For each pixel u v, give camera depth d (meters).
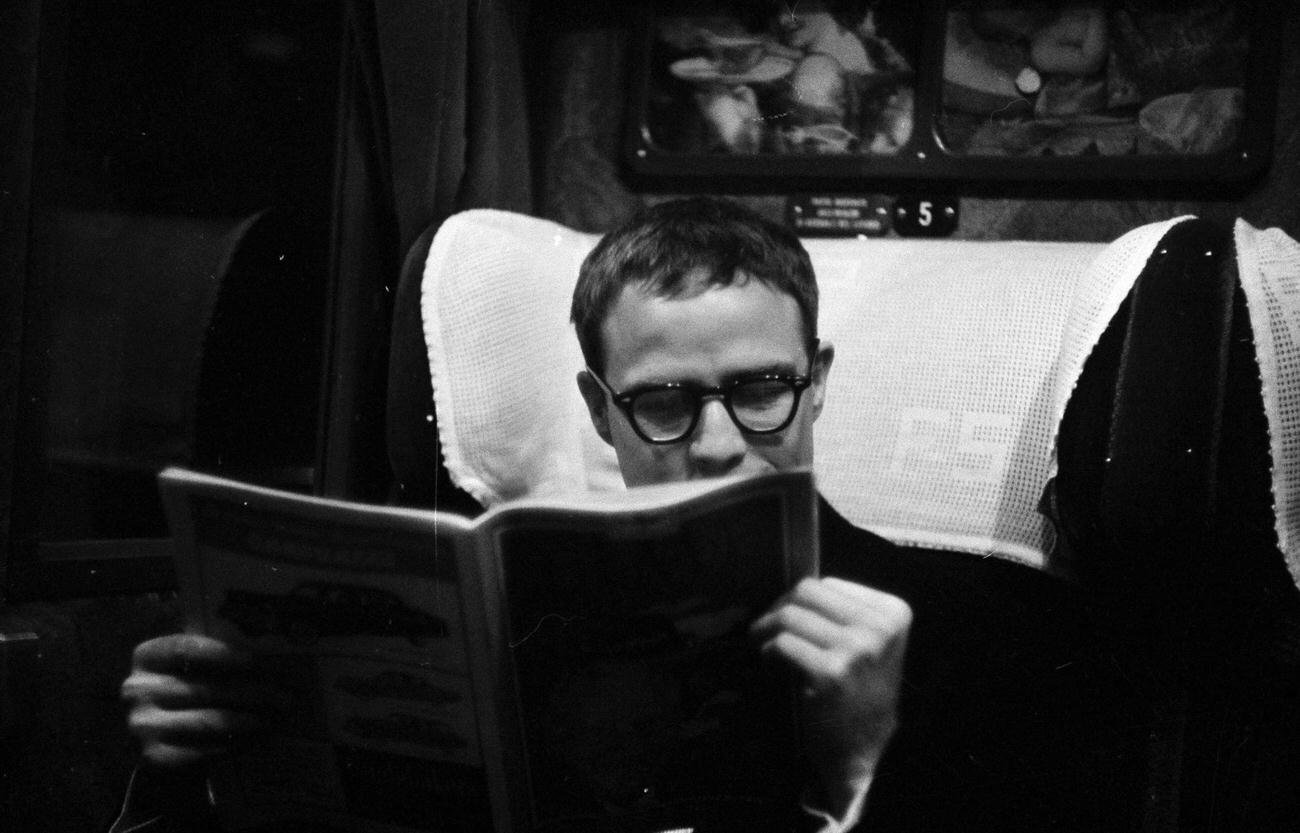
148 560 1.22
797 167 1.72
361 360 1.53
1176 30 1.57
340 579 0.79
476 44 1.56
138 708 0.85
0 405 1.07
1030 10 1.62
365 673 0.80
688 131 1.76
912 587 0.96
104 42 1.19
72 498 1.16
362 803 0.83
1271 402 0.95
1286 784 1.05
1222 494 0.96
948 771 0.88
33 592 1.09
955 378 1.20
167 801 0.89
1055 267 1.21
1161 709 1.04
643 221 0.95
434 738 0.79
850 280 1.31
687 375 0.88
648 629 0.77
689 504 0.75
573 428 1.29
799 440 0.91
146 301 1.29
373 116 1.46
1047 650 0.99
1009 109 1.64
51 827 1.06
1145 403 0.97
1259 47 1.54
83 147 1.17
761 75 1.73
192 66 1.33
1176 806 1.02
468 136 1.58
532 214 1.84
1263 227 1.58
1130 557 0.99
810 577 0.79
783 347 0.90
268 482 1.46
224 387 1.39
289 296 1.49
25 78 1.07
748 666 0.78
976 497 1.15
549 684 0.78
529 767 0.78
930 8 1.65
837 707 0.78
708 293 0.88
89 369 1.20
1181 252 1.00
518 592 0.77
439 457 1.20
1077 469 1.01
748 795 0.78
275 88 1.47
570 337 1.30
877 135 1.69
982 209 1.68
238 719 0.83
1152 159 1.58
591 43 1.84
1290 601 1.01
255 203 1.46
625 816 0.78
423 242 1.23
